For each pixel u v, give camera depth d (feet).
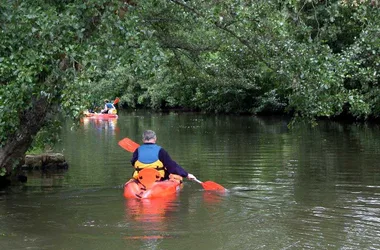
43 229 22.06
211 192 29.04
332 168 37.06
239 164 39.78
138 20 22.76
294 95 29.19
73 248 19.58
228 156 44.60
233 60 46.52
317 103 29.14
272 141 56.80
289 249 19.15
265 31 29.84
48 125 33.63
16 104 22.71
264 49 29.96
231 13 29.19
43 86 22.98
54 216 24.18
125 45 21.81
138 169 28.99
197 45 43.65
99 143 57.52
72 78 21.71
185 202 26.63
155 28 40.19
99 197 28.22
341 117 88.99
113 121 99.40
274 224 22.41
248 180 32.76
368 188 29.73
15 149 30.83
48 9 20.71
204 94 118.83
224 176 34.35
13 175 34.14
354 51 30.37
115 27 21.61
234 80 56.44
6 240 20.58
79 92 21.65
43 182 33.35
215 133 68.80
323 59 27.45
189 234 21.03
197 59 46.16
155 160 28.94
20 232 21.66
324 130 70.13
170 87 118.52
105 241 20.33
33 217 24.07
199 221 22.95
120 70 31.60
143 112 134.72
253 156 44.39
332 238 20.49
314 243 19.86
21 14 20.02
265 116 109.70
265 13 29.66
